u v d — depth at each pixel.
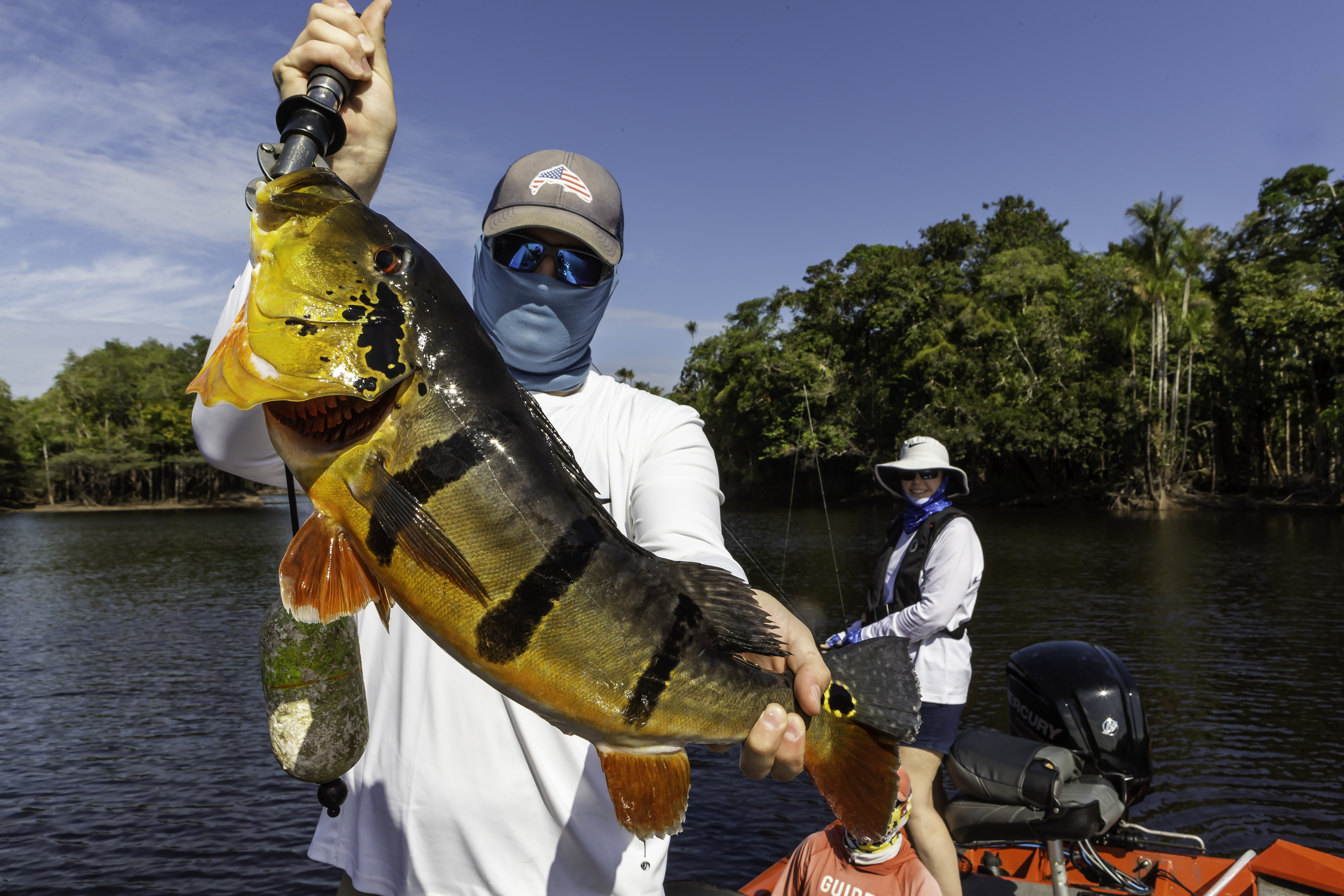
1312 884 3.63
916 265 57.22
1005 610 17.91
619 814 1.37
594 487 1.42
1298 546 29.61
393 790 1.62
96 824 8.59
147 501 88.44
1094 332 50.34
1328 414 45.03
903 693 1.61
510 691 1.28
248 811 8.88
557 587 1.27
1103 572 23.84
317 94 1.33
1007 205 59.25
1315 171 50.06
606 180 1.81
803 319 62.16
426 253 1.30
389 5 1.46
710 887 2.38
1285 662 13.32
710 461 1.88
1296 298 43.78
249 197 1.23
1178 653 13.98
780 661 1.58
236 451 1.48
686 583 1.43
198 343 92.56
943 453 4.60
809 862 3.24
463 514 1.21
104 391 87.69
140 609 21.92
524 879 1.59
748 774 1.51
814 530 39.66
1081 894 3.65
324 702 1.42
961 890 3.71
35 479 84.19
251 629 18.83
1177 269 48.00
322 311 1.17
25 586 26.97
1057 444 47.34
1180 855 3.85
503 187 1.78
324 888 7.34
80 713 12.39
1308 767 8.90
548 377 1.83
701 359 70.94
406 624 1.67
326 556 1.19
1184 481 51.94
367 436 1.19
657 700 1.36
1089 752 3.78
